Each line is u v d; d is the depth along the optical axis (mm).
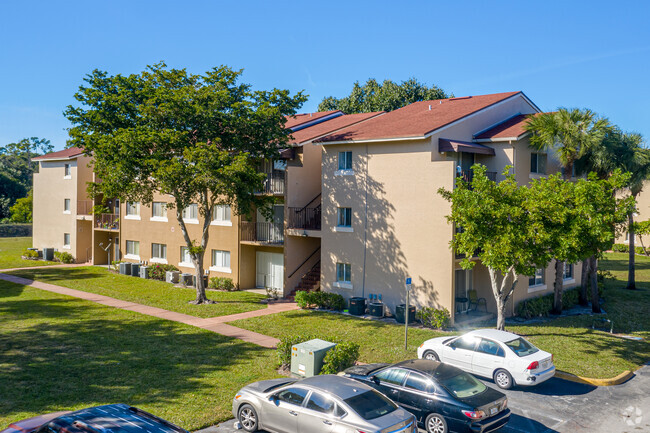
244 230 28938
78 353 16328
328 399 9688
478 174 17281
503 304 18172
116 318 21562
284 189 27109
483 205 16547
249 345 17562
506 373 13930
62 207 42094
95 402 12164
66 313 22422
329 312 23500
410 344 17984
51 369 14719
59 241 42438
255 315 22594
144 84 24047
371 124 26500
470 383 11414
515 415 12273
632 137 24906
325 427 9445
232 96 25000
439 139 21812
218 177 21703
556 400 13352
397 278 22516
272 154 25891
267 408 10422
